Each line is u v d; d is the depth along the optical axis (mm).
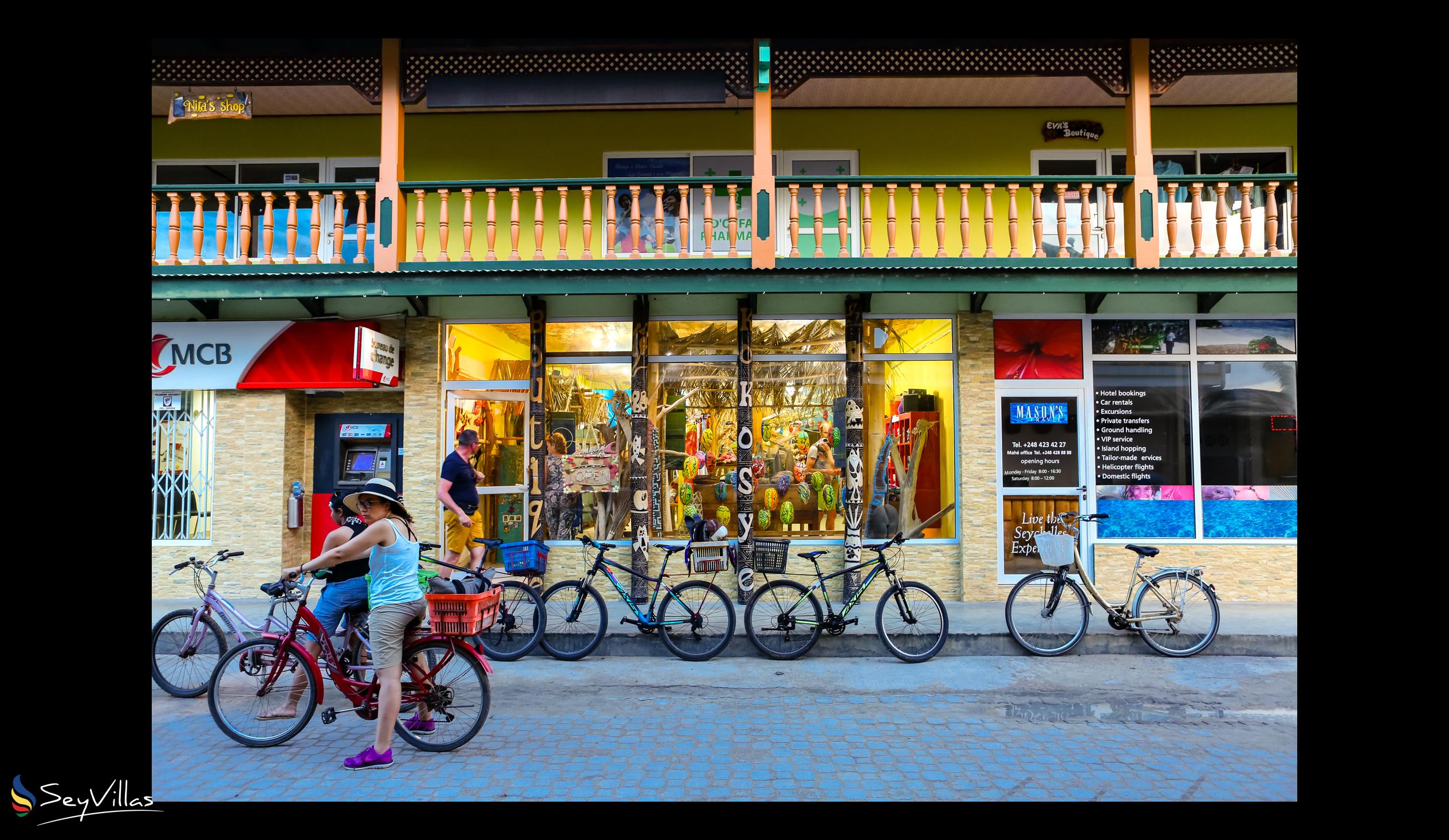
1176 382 9039
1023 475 8969
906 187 8625
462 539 9000
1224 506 8961
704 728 5035
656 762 4449
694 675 6332
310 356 8914
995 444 8898
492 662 6750
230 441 9055
